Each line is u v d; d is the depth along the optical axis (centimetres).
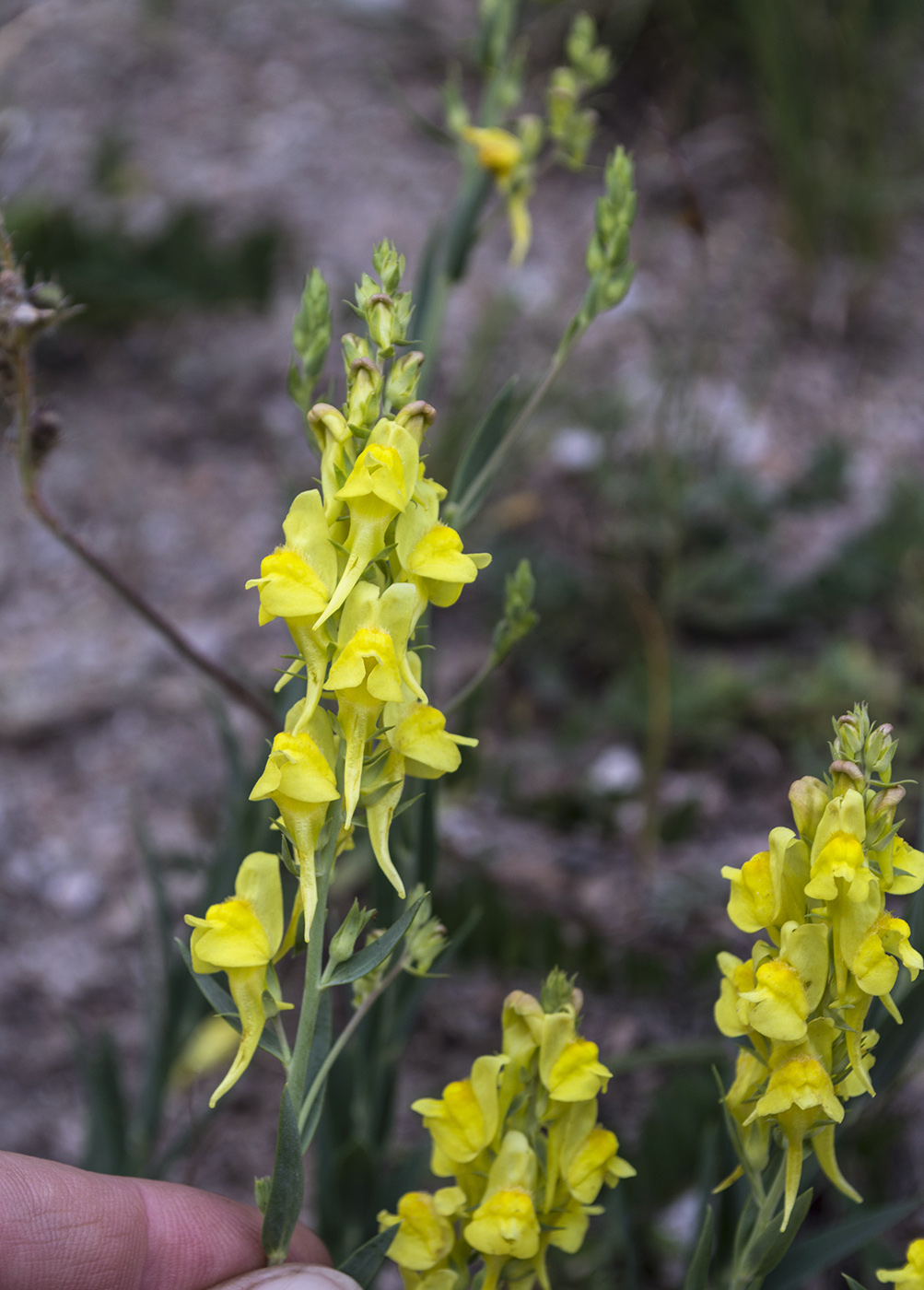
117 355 114
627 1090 65
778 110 116
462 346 111
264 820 50
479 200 58
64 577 98
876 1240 50
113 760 87
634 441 100
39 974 75
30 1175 43
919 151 122
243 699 54
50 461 105
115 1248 43
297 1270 38
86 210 121
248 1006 36
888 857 36
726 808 81
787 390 111
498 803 81
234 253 104
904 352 117
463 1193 38
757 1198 37
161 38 145
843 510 100
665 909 73
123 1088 69
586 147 59
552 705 88
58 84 138
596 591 90
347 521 35
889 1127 56
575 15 131
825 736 82
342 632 35
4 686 90
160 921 55
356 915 35
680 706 82
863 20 118
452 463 92
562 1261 53
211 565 99
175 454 107
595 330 113
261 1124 67
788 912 36
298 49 144
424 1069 68
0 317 47
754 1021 35
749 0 118
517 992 38
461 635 92
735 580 90
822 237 117
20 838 82
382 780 35
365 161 129
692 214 61
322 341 46
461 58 139
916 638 87
